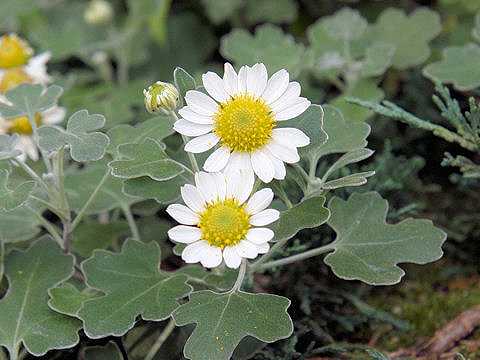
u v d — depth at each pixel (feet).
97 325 0.69
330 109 0.78
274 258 0.85
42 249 0.80
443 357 0.80
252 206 0.67
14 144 0.76
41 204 0.86
